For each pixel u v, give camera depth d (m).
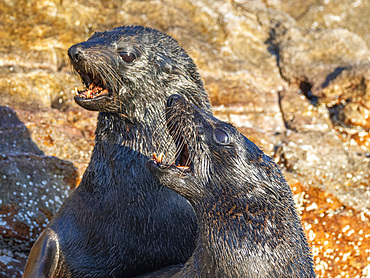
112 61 21.28
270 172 18.41
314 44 44.59
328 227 31.34
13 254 28.59
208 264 18.31
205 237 18.48
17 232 28.72
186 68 23.17
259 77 42.38
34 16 41.03
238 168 18.11
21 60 37.34
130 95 21.91
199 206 18.75
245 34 46.09
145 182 22.20
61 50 39.75
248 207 17.91
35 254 22.80
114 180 22.33
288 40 45.22
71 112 35.28
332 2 55.84
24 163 30.25
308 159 34.66
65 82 37.25
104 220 22.42
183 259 23.00
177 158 19.77
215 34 44.75
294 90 42.03
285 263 17.75
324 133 37.50
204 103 23.83
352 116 37.81
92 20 42.59
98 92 21.95
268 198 18.03
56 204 30.00
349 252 30.98
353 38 45.72
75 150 32.75
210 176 18.31
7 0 41.38
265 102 40.19
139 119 22.30
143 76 21.92
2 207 28.84
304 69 42.47
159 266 23.02
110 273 22.98
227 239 17.89
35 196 29.72
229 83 40.72
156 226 22.31
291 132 37.53
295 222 18.47
